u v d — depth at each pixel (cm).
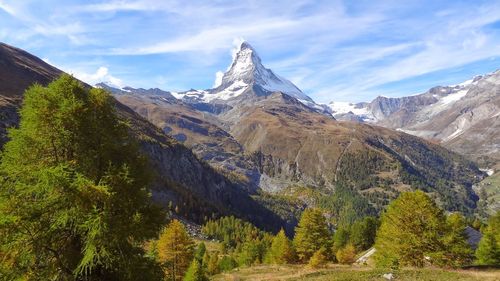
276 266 6794
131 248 1536
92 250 1364
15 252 1399
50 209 1404
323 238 7019
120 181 1505
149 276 1549
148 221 1588
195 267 4838
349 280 3388
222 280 5450
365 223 11288
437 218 4741
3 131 9881
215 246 13100
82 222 1398
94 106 1630
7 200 1397
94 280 1479
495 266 4275
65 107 1505
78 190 1388
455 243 4572
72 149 1562
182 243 5388
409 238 4716
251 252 9556
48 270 1421
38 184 1370
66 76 1606
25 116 1533
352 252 8244
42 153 1527
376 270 3812
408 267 4209
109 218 1398
